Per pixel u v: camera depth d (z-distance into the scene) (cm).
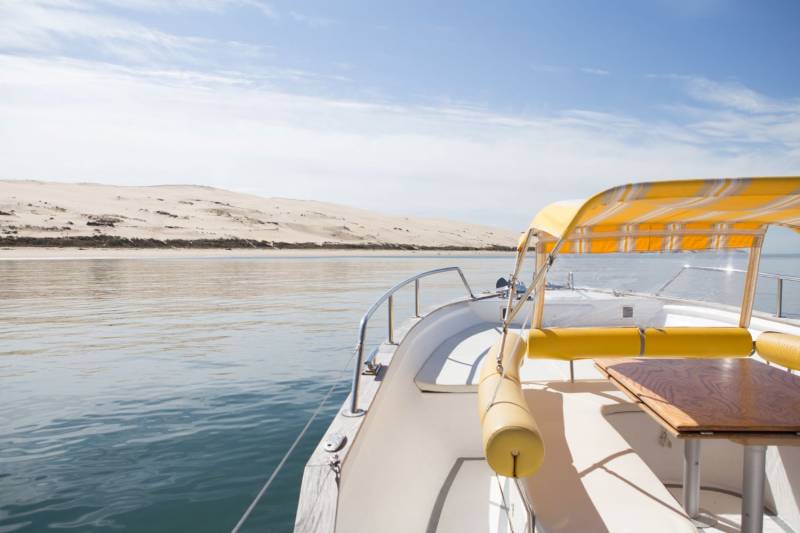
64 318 1252
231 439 479
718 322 432
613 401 286
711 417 190
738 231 305
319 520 130
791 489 251
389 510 210
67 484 393
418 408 317
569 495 189
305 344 924
